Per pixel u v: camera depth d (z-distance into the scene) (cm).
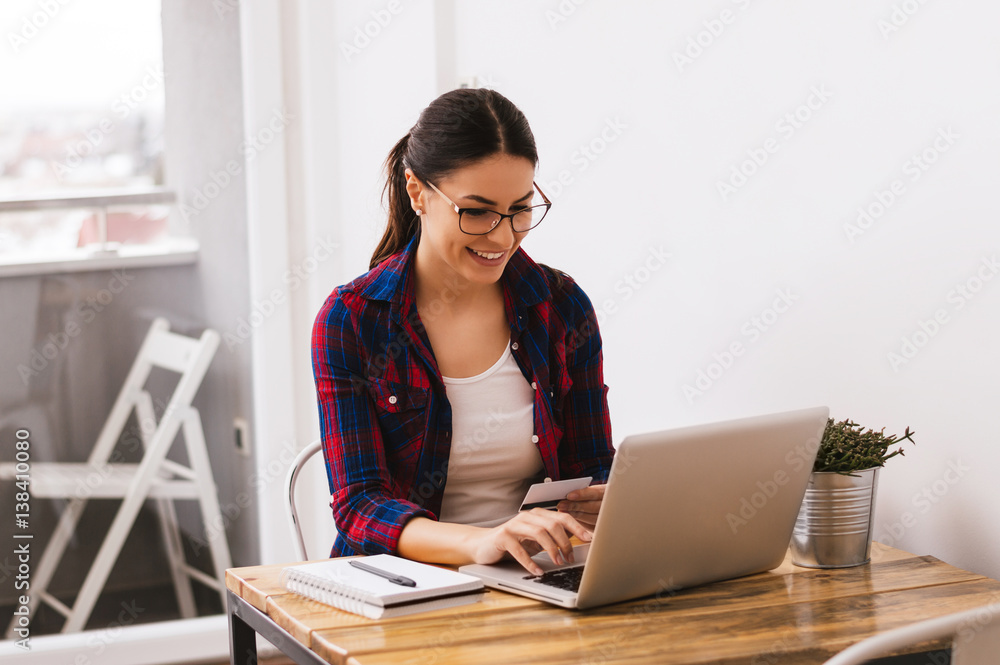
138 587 285
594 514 141
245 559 299
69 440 276
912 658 116
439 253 150
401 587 116
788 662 102
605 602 115
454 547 131
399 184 164
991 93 129
